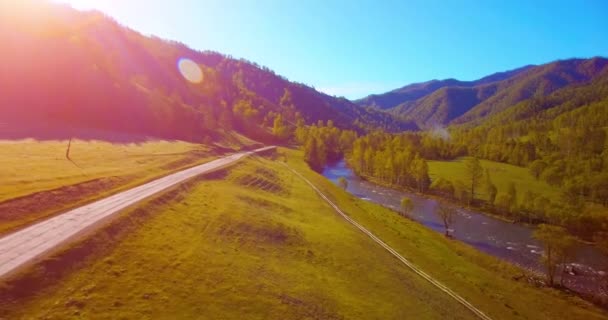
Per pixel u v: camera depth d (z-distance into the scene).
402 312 29.97
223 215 39.75
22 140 50.84
